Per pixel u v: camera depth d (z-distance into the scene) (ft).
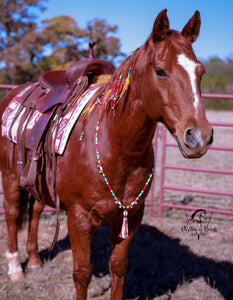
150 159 6.71
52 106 7.68
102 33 86.22
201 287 9.36
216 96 13.70
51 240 12.18
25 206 9.50
